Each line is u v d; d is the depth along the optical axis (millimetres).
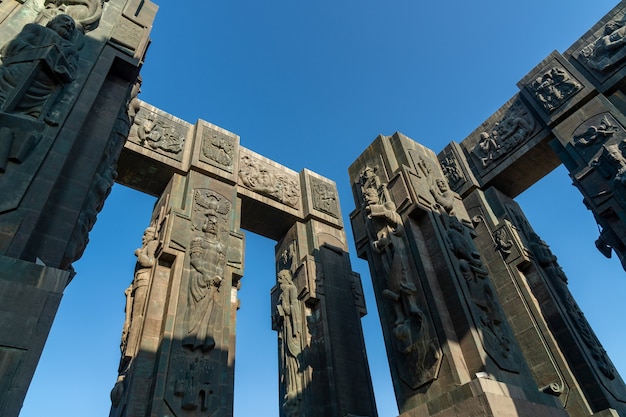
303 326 19188
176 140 20219
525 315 16891
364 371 18672
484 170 21594
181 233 16859
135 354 14242
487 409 10117
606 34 18344
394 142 18453
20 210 6562
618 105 17062
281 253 23219
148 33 11133
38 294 5898
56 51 8102
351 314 20312
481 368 11523
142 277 16062
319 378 17828
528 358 16234
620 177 15289
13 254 6133
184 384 13617
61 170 7367
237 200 20594
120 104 9719
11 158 6863
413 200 15500
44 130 7531
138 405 12961
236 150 21812
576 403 14516
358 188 18547
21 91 7434
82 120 8164
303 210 23656
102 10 10172
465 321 12516
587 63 18641
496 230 19359
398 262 14273
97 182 8844
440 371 11922
